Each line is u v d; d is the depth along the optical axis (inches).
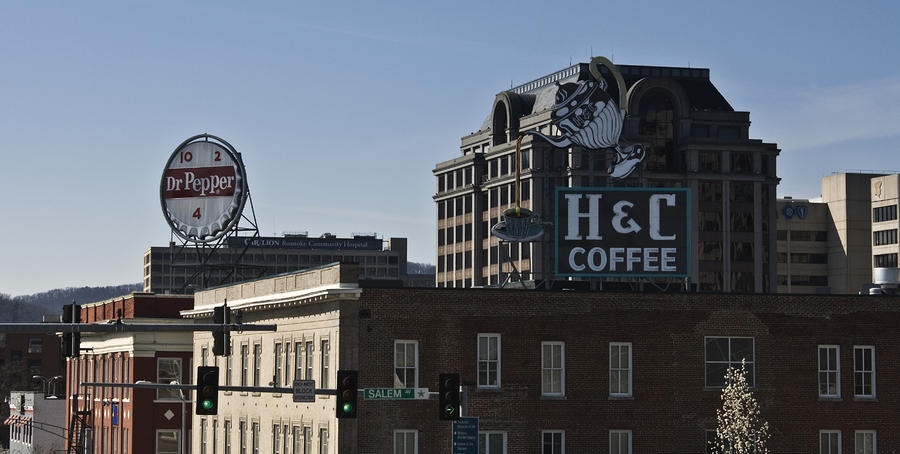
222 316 2202.3
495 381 3144.7
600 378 3201.3
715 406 3245.6
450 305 3127.5
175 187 4820.4
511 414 3144.7
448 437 3102.9
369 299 3085.6
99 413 5172.2
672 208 3420.3
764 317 3284.9
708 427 3243.1
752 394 3257.9
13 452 7396.7
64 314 2057.1
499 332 3152.1
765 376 3275.1
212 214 4768.7
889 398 3329.2
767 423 3230.8
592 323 3203.7
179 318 4687.5
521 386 3154.5
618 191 3417.8
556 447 3171.8
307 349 3346.5
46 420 6850.4
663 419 3221.0
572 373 3186.5
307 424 3331.7
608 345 3211.1
